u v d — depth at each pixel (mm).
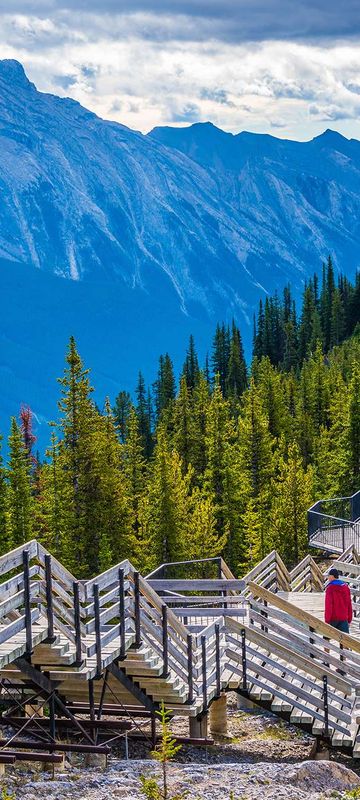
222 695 20625
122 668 17969
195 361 161750
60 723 18188
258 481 76438
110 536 56969
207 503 65750
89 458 57062
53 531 57688
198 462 86938
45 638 15672
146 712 19141
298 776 15078
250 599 21234
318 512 39344
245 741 20281
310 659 19219
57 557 56875
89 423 57469
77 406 57469
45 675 16578
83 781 14484
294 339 179125
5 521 57781
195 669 19266
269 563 27000
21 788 14000
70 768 15969
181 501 65188
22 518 58000
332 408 88250
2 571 14828
